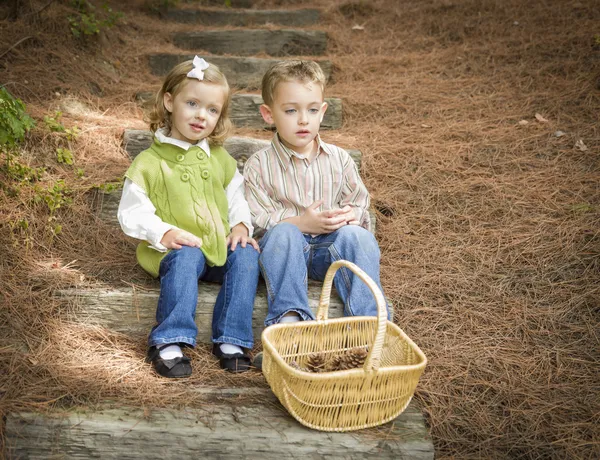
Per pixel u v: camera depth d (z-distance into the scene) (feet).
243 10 16.75
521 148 11.00
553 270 8.93
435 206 10.14
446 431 6.95
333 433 6.28
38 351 7.16
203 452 6.21
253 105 11.99
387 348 7.00
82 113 11.19
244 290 7.59
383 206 10.15
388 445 6.19
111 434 6.23
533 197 10.08
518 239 9.42
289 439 6.22
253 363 7.29
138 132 10.65
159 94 8.16
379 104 12.46
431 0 16.67
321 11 16.69
